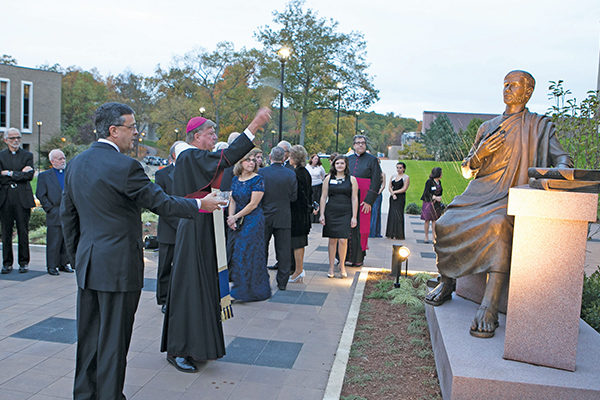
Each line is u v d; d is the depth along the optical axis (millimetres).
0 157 6820
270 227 6066
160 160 59094
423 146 40438
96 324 2949
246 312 5352
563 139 5953
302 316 5246
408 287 6129
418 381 3623
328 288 6387
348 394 3434
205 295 3826
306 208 6547
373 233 11062
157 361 4023
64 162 6930
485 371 2918
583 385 2756
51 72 55781
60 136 47750
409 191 21422
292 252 7129
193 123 3896
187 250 3799
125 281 2822
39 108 55094
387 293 5914
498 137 3746
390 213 10789
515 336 3061
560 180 2883
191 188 3445
